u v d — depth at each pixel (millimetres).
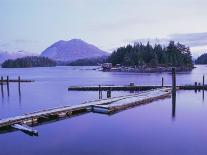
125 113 35688
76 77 120125
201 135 25594
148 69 152500
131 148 22391
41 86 78938
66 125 29766
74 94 58406
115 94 57594
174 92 49500
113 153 21406
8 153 21719
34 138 25328
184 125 29156
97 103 39156
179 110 37250
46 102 48094
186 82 82312
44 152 21859
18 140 24734
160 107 39750
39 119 31469
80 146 23031
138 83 81312
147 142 23750
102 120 31859
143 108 39094
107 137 25281
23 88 74000
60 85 80875
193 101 45062
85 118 32969
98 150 22000
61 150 22188
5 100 50969
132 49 177375
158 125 29266
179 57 160625
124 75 126812
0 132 27266
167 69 150750
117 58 184750
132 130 27391
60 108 35062
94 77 117125
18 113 38062
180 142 23703
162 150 21922
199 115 33938
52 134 26422
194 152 21469
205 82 81688
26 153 21719
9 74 160750
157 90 56188
